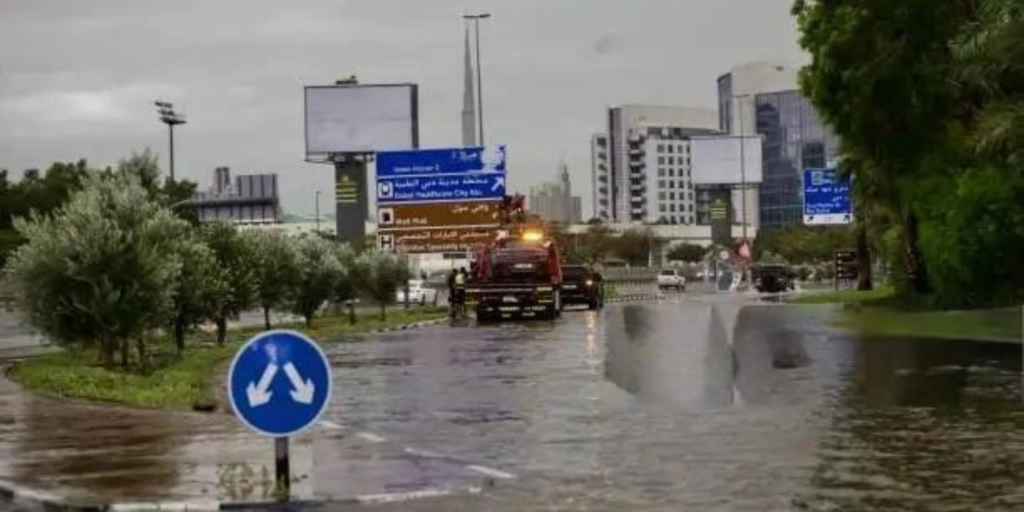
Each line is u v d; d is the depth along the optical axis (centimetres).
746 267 9256
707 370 2311
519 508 1056
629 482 1165
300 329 4266
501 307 4738
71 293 2284
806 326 3647
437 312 5719
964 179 3841
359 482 1171
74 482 1174
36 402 1858
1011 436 1413
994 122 3228
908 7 3959
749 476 1181
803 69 4581
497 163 6556
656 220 19125
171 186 5681
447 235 6588
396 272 5303
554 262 4872
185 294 2759
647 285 10506
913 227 4578
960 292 4012
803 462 1255
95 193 2381
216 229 3388
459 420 1656
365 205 9056
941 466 1220
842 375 2166
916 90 3981
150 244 2377
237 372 1097
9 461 1291
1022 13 2984
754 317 4259
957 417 1587
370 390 2086
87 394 1956
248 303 3281
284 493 1110
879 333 3262
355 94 8969
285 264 3959
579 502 1078
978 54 3138
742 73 18450
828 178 8094
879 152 4181
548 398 1905
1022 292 3844
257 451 1338
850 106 4131
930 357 2494
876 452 1312
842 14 4125
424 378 2295
